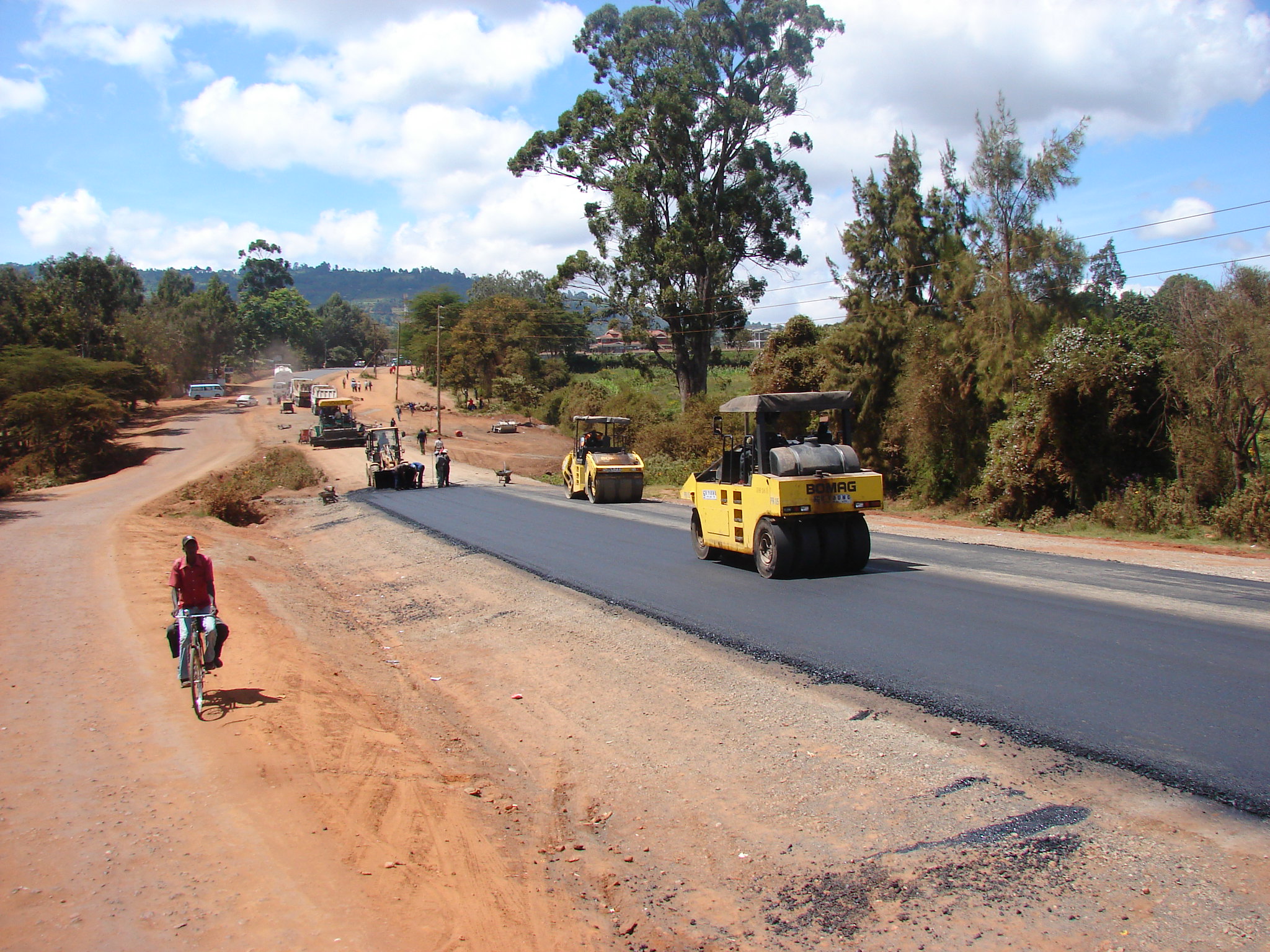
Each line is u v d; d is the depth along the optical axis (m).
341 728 8.45
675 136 51.69
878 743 7.03
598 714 8.86
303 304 191.38
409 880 5.38
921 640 9.59
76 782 6.79
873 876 5.21
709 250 51.06
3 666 10.39
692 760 7.38
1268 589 11.41
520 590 14.81
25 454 56.38
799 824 6.00
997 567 13.97
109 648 11.27
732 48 53.72
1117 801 5.63
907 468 28.20
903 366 28.25
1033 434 21.23
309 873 5.35
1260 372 16.83
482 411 90.50
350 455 55.94
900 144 30.38
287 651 11.45
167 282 180.00
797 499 13.21
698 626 11.09
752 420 14.74
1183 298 18.56
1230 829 5.14
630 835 6.25
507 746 8.38
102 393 59.84
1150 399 19.78
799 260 55.97
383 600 16.27
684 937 4.83
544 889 5.46
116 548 20.70
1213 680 7.59
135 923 4.71
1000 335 23.75
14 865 5.39
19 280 88.38
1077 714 7.05
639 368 60.12
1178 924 4.38
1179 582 12.12
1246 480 17.23
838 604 11.67
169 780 6.81
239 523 31.30
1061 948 4.30
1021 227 23.98
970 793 6.01
